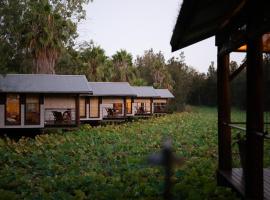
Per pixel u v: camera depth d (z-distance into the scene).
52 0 38.94
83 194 7.07
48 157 12.77
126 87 31.58
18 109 22.53
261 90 4.89
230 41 5.89
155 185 7.69
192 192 6.47
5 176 9.27
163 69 57.41
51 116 23.98
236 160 11.41
